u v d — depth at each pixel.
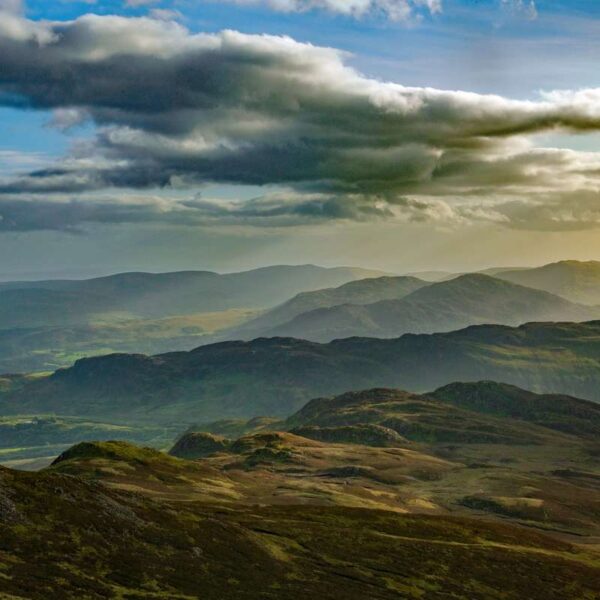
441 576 134.75
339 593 117.94
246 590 109.38
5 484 112.56
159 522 124.31
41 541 100.44
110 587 94.88
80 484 126.00
